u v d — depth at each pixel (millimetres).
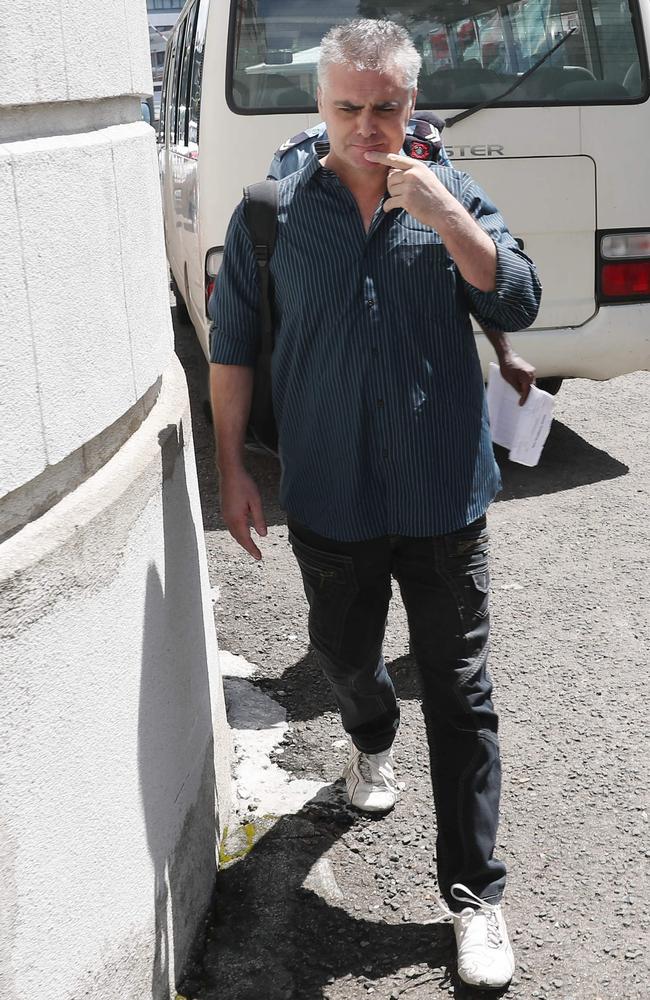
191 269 6473
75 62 2049
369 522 2576
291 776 3377
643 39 5648
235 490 2684
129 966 2258
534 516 5480
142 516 2275
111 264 2166
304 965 2662
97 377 2105
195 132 6062
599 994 2562
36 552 1876
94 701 2062
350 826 3148
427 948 2707
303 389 2555
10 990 1832
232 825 3146
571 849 3049
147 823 2330
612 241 5770
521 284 2430
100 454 2238
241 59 5441
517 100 5598
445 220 2303
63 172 1954
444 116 5562
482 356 5785
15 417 1826
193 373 8547
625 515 5453
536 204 5680
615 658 4059
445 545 2570
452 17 5527
